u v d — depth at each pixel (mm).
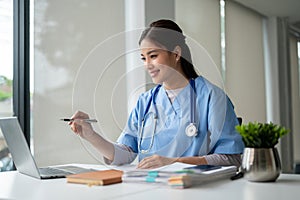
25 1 2635
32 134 2551
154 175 1144
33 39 2580
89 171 1429
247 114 4523
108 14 2863
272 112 5039
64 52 2662
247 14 4656
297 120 5152
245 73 4516
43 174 1381
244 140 1202
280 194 979
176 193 1011
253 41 4773
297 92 5238
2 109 2555
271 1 4426
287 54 5121
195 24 3625
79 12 2730
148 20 2918
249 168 1172
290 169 4902
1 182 1272
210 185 1127
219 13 4047
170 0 3174
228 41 4191
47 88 2594
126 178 1202
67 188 1127
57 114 2607
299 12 4887
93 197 982
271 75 5066
